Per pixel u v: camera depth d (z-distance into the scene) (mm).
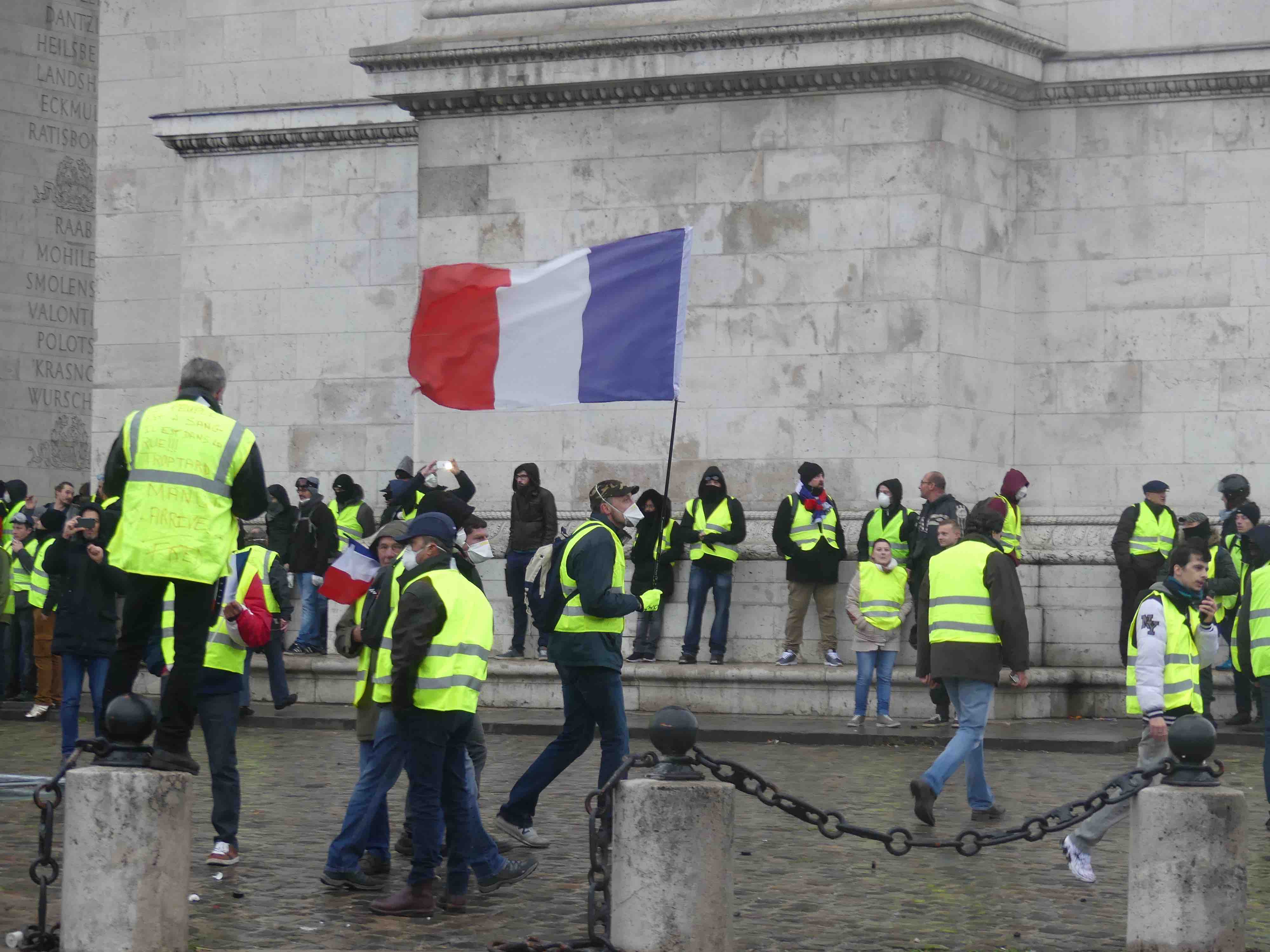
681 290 14305
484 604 10555
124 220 26594
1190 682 11734
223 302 25312
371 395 24625
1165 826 9047
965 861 12086
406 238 24516
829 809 14047
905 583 18812
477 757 11867
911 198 20719
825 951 9539
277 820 13516
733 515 20672
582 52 21625
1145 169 21297
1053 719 19969
